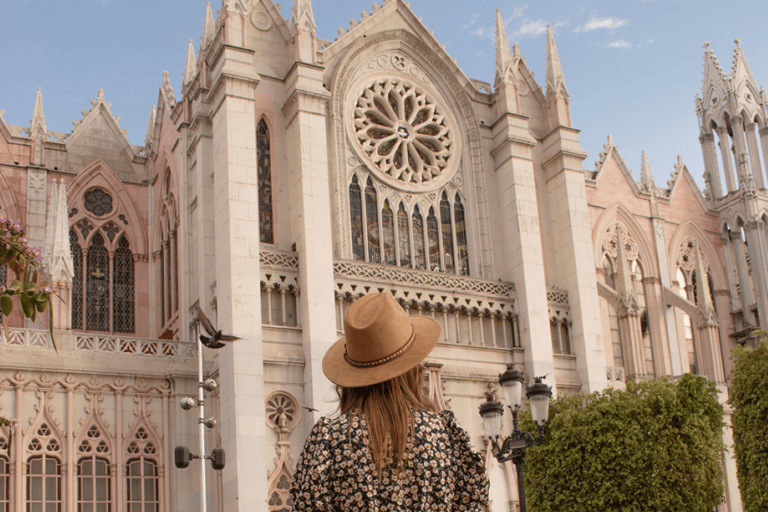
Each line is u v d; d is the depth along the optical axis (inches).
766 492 1357.0
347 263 1641.2
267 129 1688.0
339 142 1755.7
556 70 2011.6
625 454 1334.9
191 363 1521.9
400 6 1910.7
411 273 1705.2
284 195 1656.0
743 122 2490.2
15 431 1353.3
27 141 1895.9
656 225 2351.1
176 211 1830.7
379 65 1875.0
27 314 588.1
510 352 1756.9
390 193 1801.2
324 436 202.8
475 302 1755.7
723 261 2444.6
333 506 198.2
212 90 1621.6
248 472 1382.9
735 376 1451.8
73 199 1909.4
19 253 600.4
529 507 1396.4
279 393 1489.9
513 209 1847.9
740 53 2541.8
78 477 1391.5
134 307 1913.1
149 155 2006.6
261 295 1539.1
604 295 2065.7
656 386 1398.9
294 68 1675.7
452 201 1872.5
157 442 1464.1
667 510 1334.9
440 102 1924.2
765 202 2407.7
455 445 210.4
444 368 1665.8
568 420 1385.3
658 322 2244.1
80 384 1430.9
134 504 1422.2
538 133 2007.9
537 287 1797.5
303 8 1721.2
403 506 197.0
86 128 1978.3
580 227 1911.9
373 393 208.4
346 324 213.0
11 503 1321.4
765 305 2283.5
